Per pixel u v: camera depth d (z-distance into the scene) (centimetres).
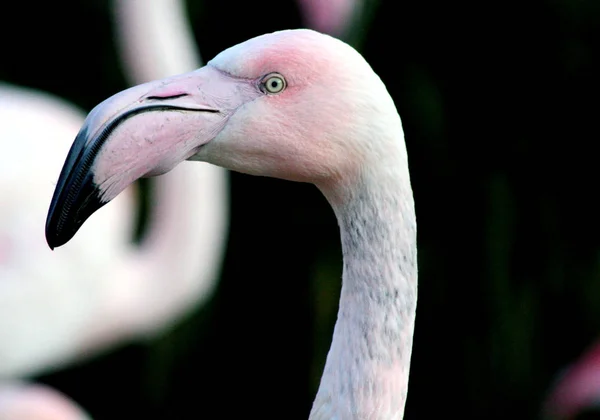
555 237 888
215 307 909
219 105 299
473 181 884
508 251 877
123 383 915
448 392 897
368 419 306
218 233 688
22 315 682
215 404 923
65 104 830
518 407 888
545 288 886
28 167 686
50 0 895
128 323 700
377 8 859
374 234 306
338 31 747
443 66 885
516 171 891
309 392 888
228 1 875
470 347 886
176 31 675
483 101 889
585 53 877
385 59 877
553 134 891
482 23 877
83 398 919
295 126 299
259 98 300
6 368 694
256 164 304
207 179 680
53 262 682
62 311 689
